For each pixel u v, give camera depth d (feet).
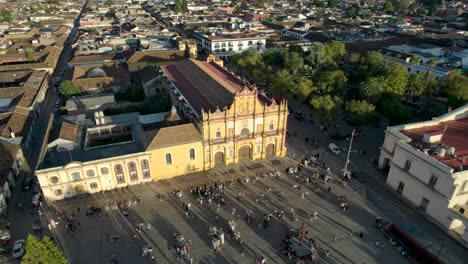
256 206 264.93
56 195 266.16
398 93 406.62
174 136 288.92
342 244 229.86
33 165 315.99
